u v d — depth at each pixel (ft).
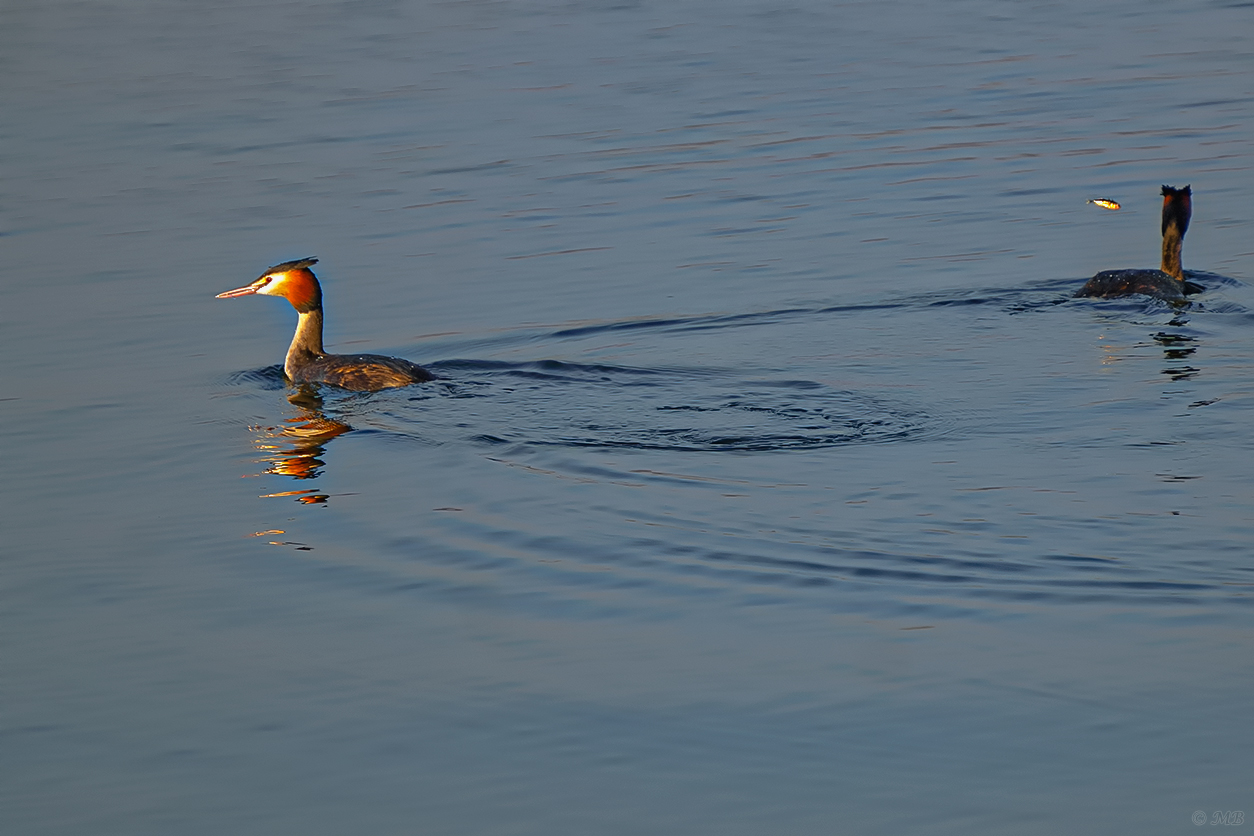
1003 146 99.19
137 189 96.43
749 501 46.50
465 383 60.08
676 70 129.39
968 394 56.29
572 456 51.21
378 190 94.32
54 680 37.19
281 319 70.74
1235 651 35.73
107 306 72.95
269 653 38.14
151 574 43.32
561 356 63.41
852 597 39.65
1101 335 62.95
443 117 114.73
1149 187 88.33
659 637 37.91
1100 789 30.55
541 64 134.31
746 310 68.74
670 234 82.64
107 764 33.37
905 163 95.96
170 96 126.00
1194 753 31.60
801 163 97.14
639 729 33.60
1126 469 47.93
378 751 33.37
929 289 70.90
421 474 50.21
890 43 137.80
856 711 33.88
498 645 37.91
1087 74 120.06
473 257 79.71
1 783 32.76
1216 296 68.13
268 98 123.85
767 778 31.58
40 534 46.55
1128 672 34.99
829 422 53.93
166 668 37.60
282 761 33.14
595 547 43.52
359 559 43.62
